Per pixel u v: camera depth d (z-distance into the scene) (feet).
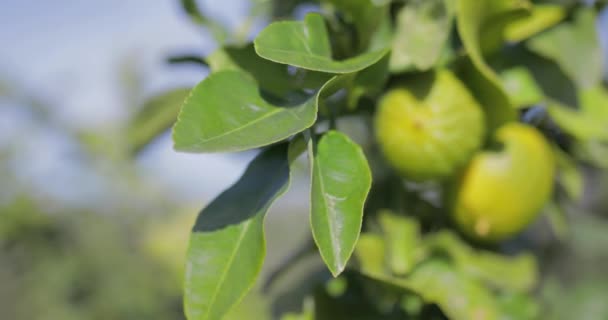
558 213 2.07
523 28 1.81
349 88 1.63
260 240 1.45
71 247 5.44
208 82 1.48
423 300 1.74
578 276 3.17
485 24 1.76
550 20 1.83
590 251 3.14
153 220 5.66
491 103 1.75
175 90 1.97
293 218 5.81
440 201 1.88
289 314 1.84
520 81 1.85
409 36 1.71
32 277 5.30
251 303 2.04
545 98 1.84
